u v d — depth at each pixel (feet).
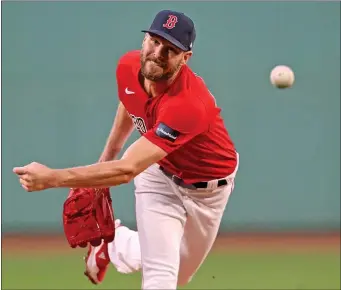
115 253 60.34
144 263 51.80
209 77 119.14
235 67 119.24
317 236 117.19
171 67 47.57
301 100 120.37
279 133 120.16
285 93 119.96
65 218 59.06
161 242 51.60
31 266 94.02
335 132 121.08
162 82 48.62
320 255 103.40
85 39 118.01
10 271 90.68
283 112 120.06
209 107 49.01
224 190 54.44
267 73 119.44
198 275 88.89
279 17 119.44
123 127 59.26
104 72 118.21
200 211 54.08
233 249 107.96
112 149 60.75
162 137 46.75
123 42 118.21
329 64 120.37
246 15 118.93
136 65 52.39
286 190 120.47
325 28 120.06
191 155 51.57
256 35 119.03
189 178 52.90
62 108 117.70
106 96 118.21
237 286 82.23
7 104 116.78
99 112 118.11
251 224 120.26
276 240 114.32
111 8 118.01
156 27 47.37
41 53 117.29
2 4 116.47
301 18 119.65
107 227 59.00
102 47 118.11
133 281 85.10
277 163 120.37
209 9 118.52
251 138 119.85
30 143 117.19
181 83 48.44
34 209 117.19
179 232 53.06
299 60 119.96
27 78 117.08
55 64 117.50
